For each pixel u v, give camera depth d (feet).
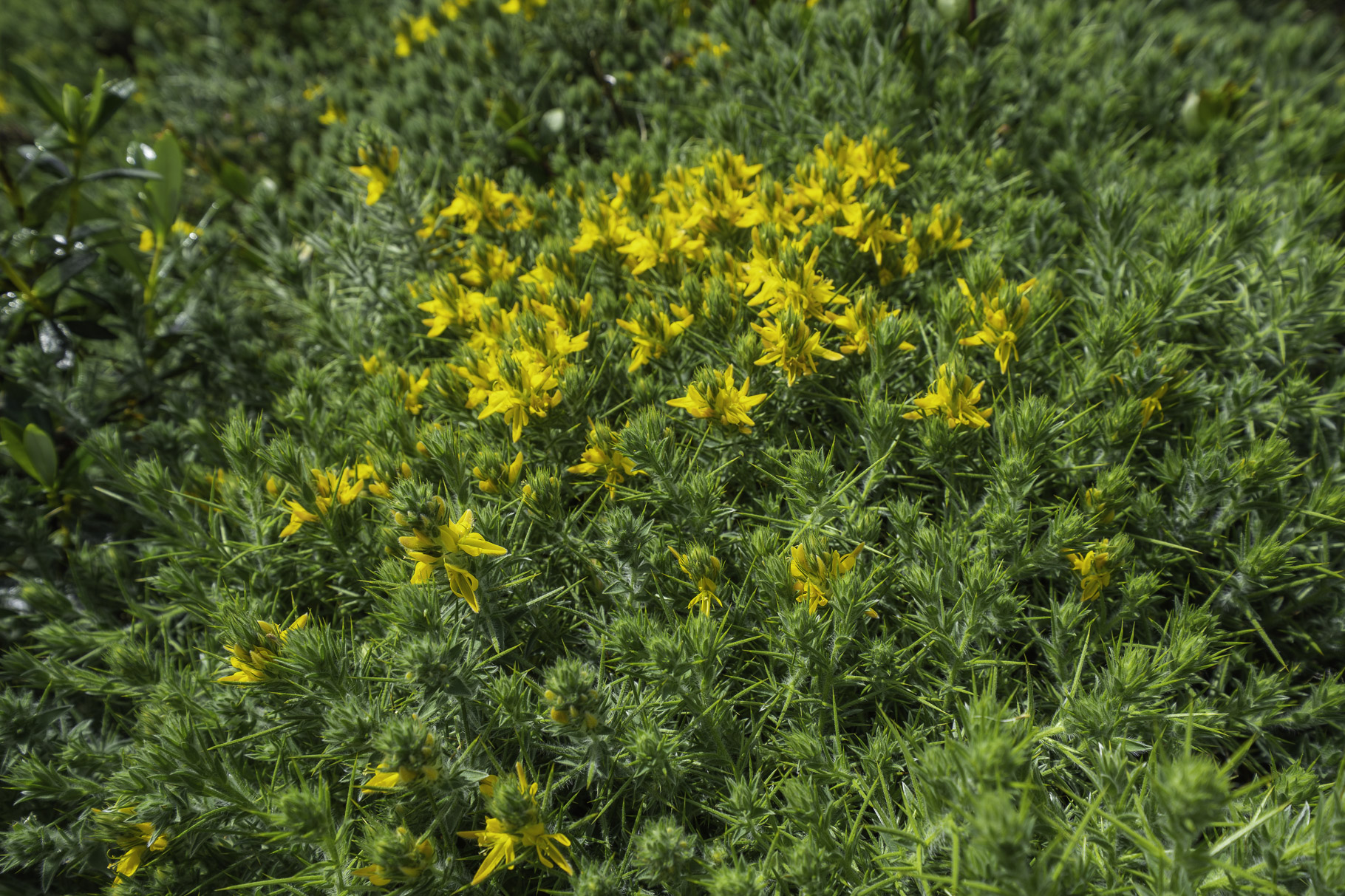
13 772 7.45
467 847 6.67
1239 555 7.36
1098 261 9.34
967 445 7.48
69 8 25.31
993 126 12.71
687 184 9.85
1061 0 15.33
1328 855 4.85
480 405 7.94
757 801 6.10
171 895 6.51
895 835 5.58
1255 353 9.02
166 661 7.35
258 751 7.12
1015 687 7.00
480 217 10.86
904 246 9.11
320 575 8.38
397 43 18.29
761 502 7.64
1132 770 5.96
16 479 10.10
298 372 9.78
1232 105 12.89
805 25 13.21
